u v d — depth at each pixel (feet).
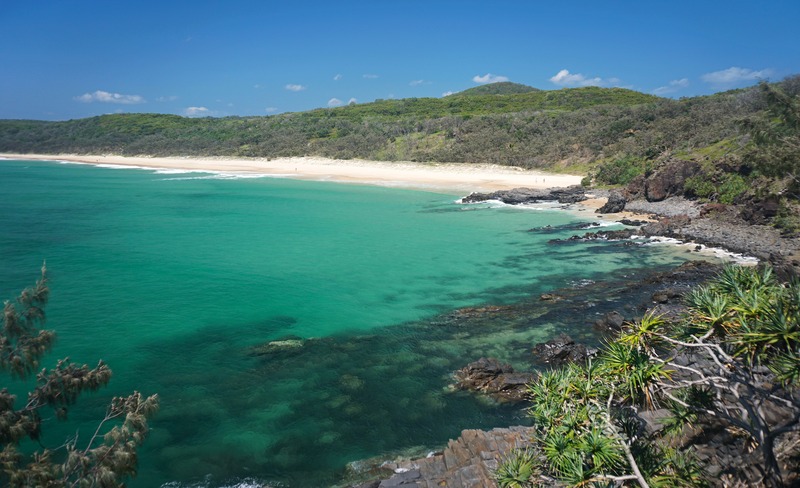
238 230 183.73
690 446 35.81
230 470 57.57
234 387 74.90
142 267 134.72
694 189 195.21
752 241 142.51
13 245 156.15
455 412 68.18
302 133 486.38
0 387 73.77
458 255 147.84
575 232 175.11
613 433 29.91
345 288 119.03
